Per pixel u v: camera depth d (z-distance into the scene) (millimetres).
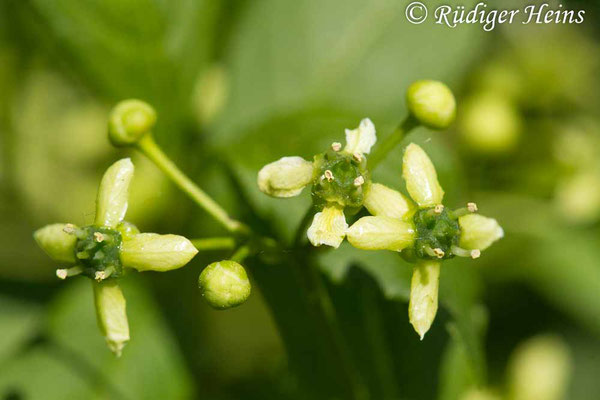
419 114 112
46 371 125
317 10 134
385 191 110
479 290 129
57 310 127
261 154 124
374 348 122
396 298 115
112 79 130
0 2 135
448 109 112
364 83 132
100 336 126
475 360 115
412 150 111
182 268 129
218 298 107
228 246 113
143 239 110
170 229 131
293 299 120
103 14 128
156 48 129
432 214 109
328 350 116
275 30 134
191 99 132
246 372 132
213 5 132
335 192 109
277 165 109
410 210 110
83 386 125
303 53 133
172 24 130
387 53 133
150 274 129
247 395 130
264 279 119
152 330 127
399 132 113
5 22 137
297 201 119
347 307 121
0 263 137
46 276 135
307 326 121
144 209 130
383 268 115
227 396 130
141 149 114
